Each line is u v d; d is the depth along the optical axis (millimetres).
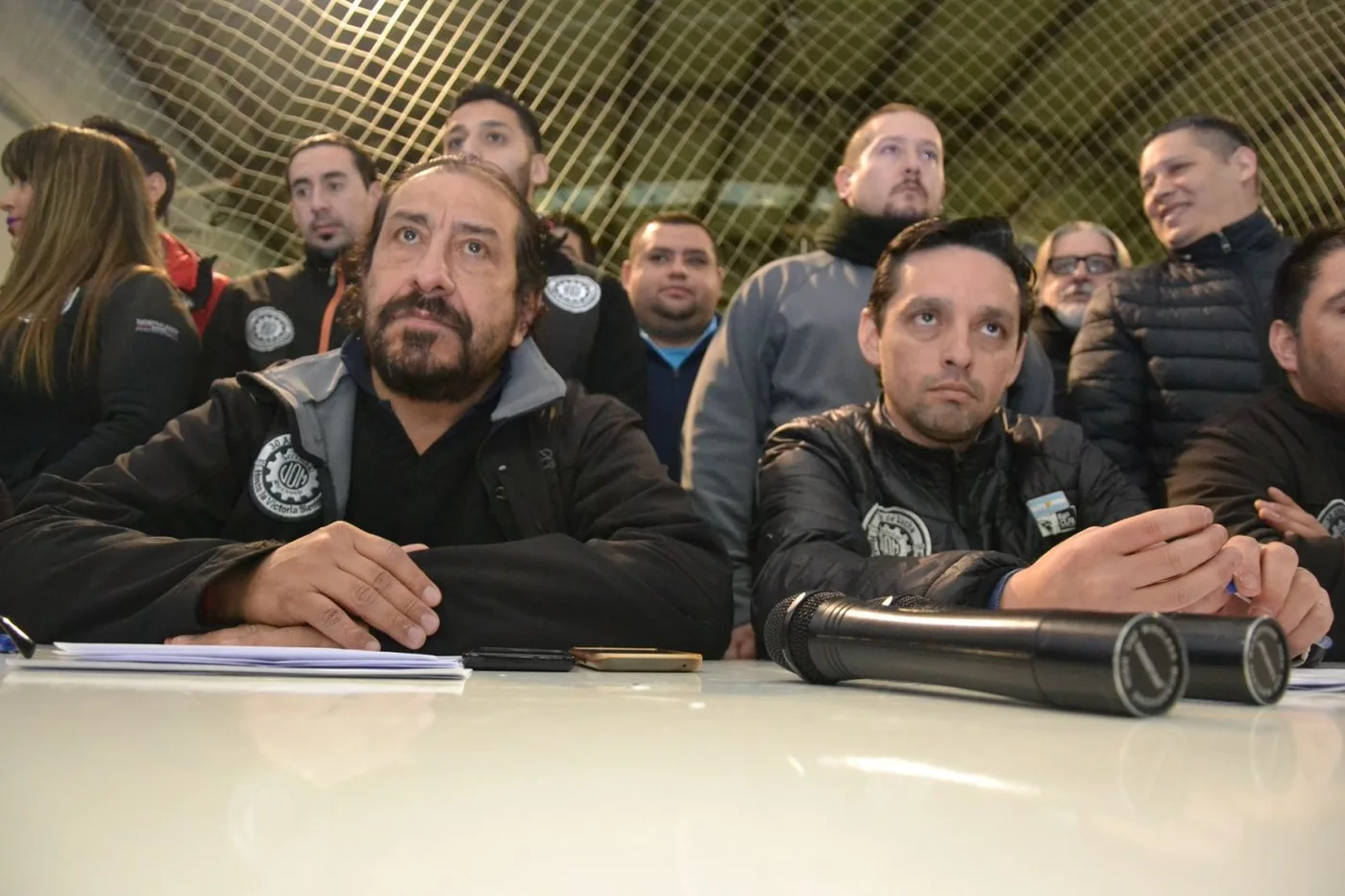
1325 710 482
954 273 1196
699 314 2217
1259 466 1371
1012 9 3883
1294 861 186
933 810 222
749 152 4062
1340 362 1370
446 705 437
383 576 816
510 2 3320
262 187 3053
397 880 168
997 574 800
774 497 1178
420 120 3152
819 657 567
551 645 866
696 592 966
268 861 178
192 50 3027
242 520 1019
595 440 1105
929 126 1694
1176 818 218
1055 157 4207
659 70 3844
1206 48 3738
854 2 3857
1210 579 712
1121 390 1667
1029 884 169
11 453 1437
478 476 1063
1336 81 3365
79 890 162
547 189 3586
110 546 876
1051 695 427
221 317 1811
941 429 1187
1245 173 1687
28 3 2773
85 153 1497
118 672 571
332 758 284
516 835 198
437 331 1031
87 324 1438
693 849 188
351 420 1055
